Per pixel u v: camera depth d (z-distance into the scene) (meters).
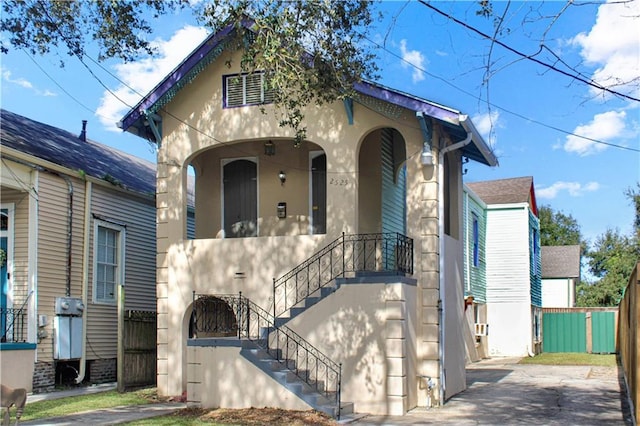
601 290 45.75
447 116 13.57
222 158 17.28
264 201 16.86
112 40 13.02
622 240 46.88
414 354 13.81
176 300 15.45
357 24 12.26
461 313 16.53
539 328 31.14
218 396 12.98
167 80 15.38
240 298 14.40
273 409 12.43
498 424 11.76
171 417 12.15
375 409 12.91
